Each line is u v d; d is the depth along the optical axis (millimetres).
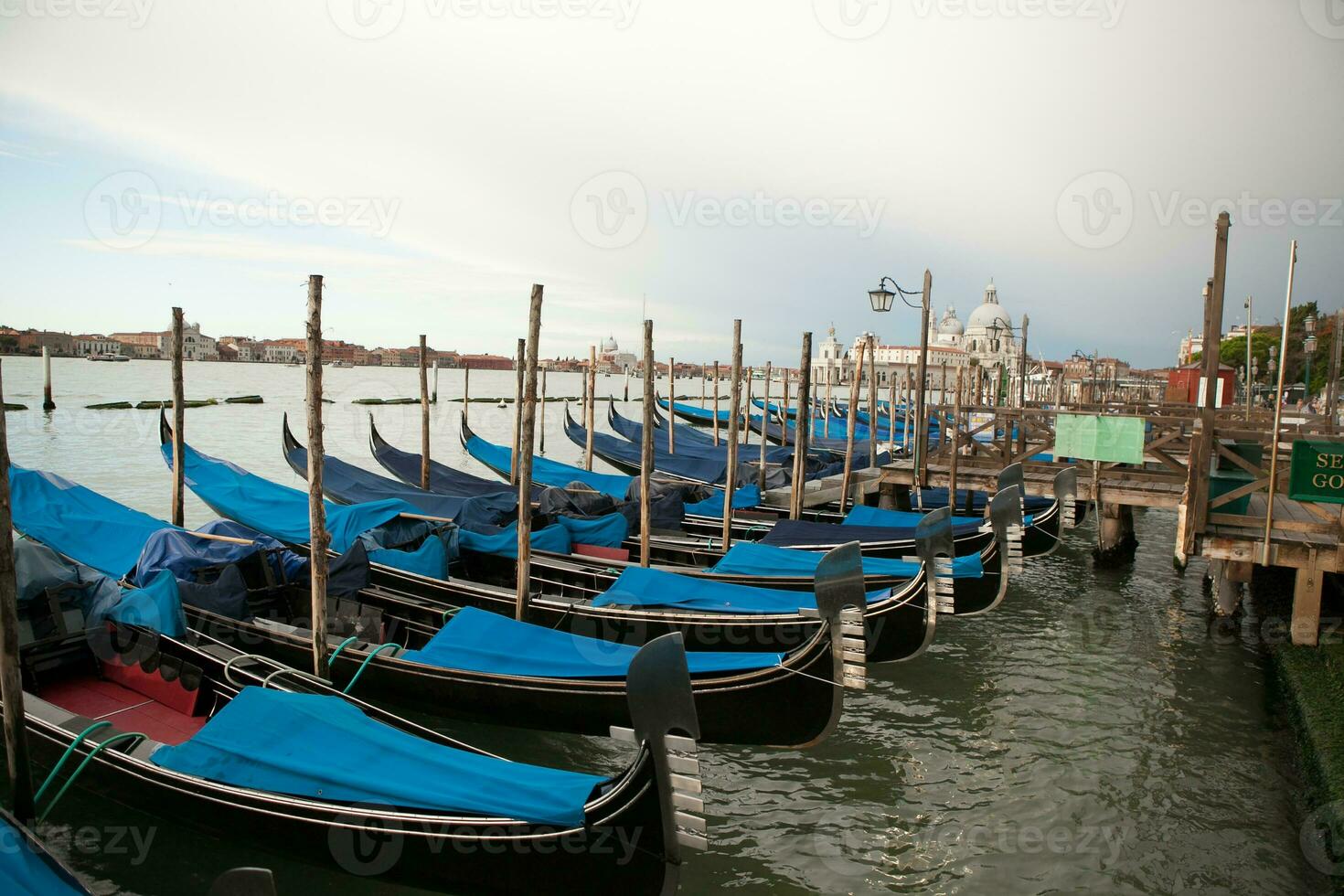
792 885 6023
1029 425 16688
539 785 5012
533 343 8617
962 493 17141
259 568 8734
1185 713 8867
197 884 5730
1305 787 6953
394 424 40562
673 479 17234
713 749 7969
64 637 7148
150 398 46094
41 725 5961
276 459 26453
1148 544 18344
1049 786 7387
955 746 8125
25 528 9867
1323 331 36938
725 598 8758
